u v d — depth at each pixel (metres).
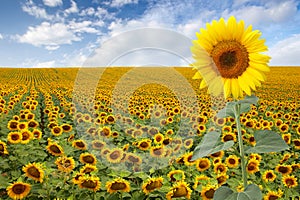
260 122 9.20
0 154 4.69
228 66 1.76
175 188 3.43
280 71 41.62
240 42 1.76
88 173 3.97
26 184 3.28
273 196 3.82
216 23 1.78
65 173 3.92
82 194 3.47
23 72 43.22
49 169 3.83
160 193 3.56
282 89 24.33
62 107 13.92
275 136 1.75
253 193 1.62
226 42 1.77
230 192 1.66
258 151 1.72
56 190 3.65
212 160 5.12
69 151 5.31
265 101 16.08
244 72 1.75
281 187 4.43
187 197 3.42
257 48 1.75
